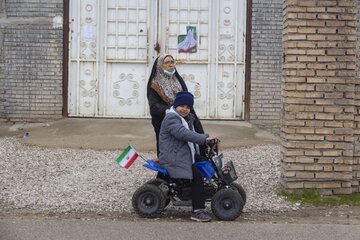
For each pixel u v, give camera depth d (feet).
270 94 42.70
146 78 43.09
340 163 25.67
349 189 25.80
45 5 42.39
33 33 42.42
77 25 42.78
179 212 24.12
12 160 31.94
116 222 22.36
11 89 42.60
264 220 23.07
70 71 42.88
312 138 25.57
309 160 25.59
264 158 32.30
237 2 42.78
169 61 25.13
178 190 23.04
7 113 42.65
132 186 27.55
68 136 38.04
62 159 32.27
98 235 20.63
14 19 42.34
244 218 23.29
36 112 42.65
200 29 42.86
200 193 22.44
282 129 26.40
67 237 20.39
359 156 26.18
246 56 42.75
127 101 43.27
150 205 22.95
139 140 36.78
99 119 42.78
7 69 42.47
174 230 21.29
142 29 42.86
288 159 25.71
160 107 24.91
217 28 42.88
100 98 43.14
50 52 42.55
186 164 22.30
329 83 25.50
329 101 25.52
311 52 25.48
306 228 21.74
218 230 21.33
